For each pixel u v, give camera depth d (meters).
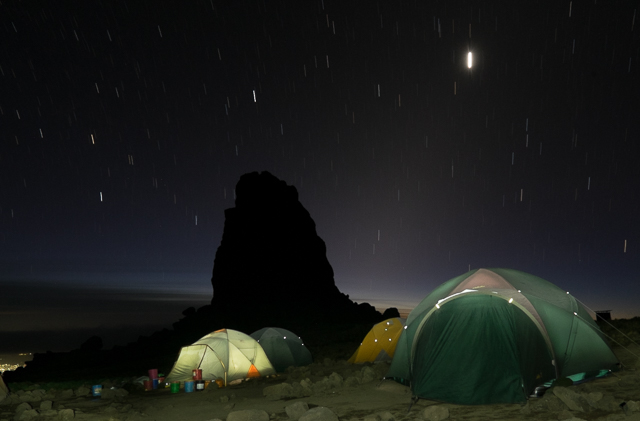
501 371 10.05
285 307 47.28
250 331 42.91
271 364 18.45
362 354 19.12
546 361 10.47
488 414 8.90
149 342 40.91
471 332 10.61
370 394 11.85
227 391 14.95
